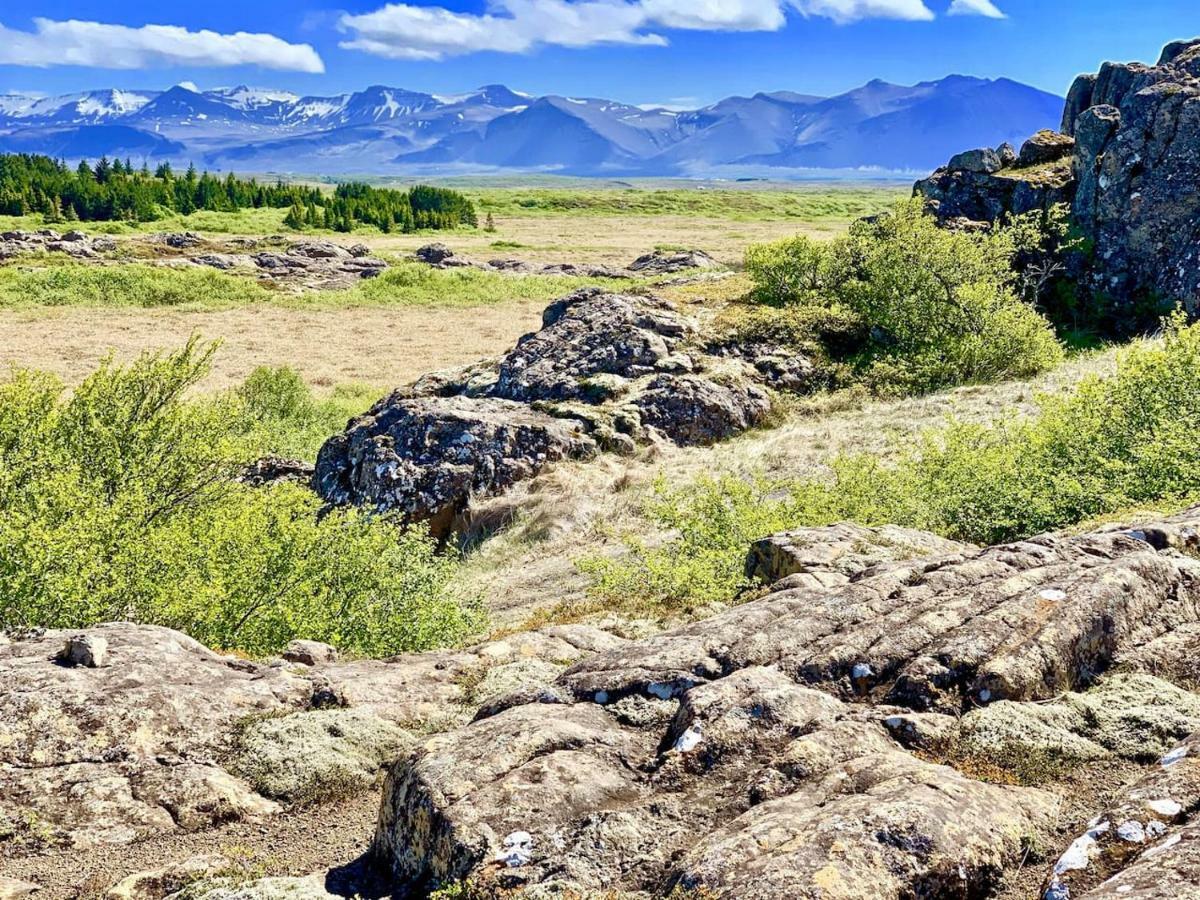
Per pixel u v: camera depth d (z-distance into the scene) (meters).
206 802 7.38
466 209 144.38
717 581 13.29
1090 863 4.68
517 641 10.97
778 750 6.16
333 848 6.85
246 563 12.75
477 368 30.20
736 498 16.27
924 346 29.69
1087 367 27.03
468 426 23.00
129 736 7.98
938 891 4.70
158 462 15.29
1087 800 5.62
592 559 15.16
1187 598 7.88
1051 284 34.81
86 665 8.91
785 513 16.14
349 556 13.78
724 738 6.23
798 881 4.54
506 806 5.66
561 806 5.68
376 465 22.47
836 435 24.02
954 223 36.81
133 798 7.37
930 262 30.89
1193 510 10.80
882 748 6.10
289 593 12.88
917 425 23.72
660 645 7.87
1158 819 4.82
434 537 21.86
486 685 9.65
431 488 21.94
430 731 8.77
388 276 72.50
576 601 15.39
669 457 24.28
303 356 47.44
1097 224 34.31
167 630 10.15
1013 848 5.07
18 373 15.36
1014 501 14.25
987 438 17.91
